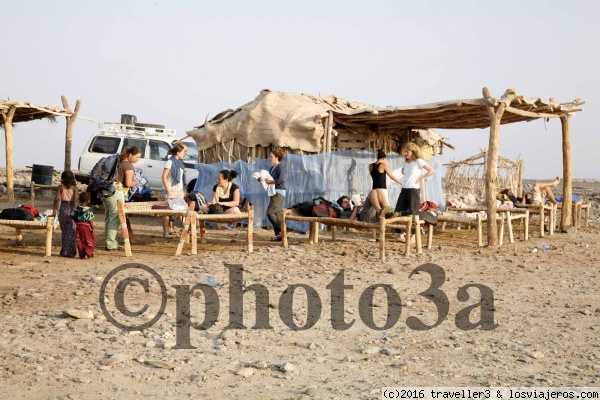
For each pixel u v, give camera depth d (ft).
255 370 18.21
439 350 20.88
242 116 56.49
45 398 15.33
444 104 46.85
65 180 35.94
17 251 37.32
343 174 54.49
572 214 65.87
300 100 57.11
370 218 43.91
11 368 17.24
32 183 68.44
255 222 54.34
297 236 49.37
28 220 38.99
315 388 16.72
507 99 43.88
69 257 35.81
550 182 59.72
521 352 20.81
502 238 49.57
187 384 16.83
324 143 53.93
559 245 48.14
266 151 56.03
